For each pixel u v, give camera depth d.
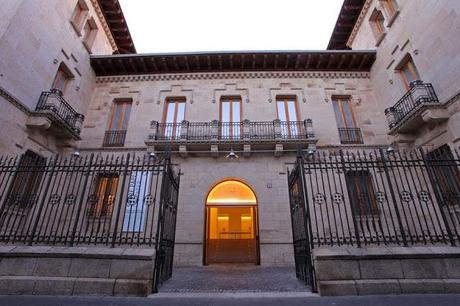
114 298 4.54
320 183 11.15
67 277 4.89
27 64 10.00
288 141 11.91
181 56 14.18
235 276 7.45
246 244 11.97
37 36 10.54
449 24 9.40
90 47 14.37
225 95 14.10
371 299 4.37
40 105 10.59
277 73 14.51
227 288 5.56
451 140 9.38
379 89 13.66
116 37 17.08
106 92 14.49
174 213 7.57
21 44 9.69
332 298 4.49
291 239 10.90
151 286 4.93
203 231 11.15
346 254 4.90
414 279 4.75
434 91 10.09
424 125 10.68
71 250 5.12
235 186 12.36
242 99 13.93
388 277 4.77
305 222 5.71
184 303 4.30
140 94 14.26
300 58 14.22
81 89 13.49
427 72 10.46
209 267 10.05
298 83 14.29
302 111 13.55
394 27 12.48
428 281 4.71
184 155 12.22
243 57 14.15
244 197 12.09
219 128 13.03
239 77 14.53
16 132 9.47
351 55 14.15
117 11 15.50
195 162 12.30
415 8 11.09
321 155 11.97
